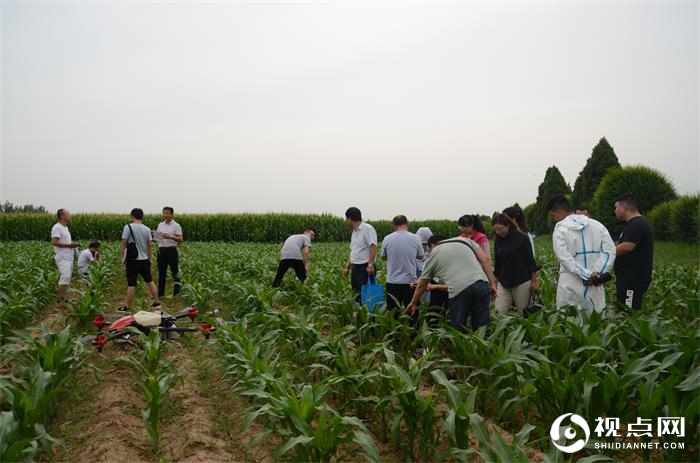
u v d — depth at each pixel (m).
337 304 7.34
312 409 3.54
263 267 12.94
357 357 4.94
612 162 25.73
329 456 3.51
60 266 9.45
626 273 6.30
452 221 41.03
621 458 3.79
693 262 15.62
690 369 4.37
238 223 36.19
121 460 3.71
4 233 31.81
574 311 5.61
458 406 3.55
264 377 4.14
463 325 5.66
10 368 5.66
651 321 5.33
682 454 3.47
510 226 6.30
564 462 3.33
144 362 5.71
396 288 7.18
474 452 3.18
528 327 5.11
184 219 35.44
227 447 4.05
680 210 18.88
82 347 5.20
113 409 4.56
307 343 5.79
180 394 5.09
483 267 5.93
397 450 4.00
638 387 3.90
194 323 8.24
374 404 4.50
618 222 21.28
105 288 10.80
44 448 3.62
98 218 33.97
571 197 28.89
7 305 7.05
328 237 38.28
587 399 3.68
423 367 4.36
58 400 4.76
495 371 4.62
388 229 41.31
